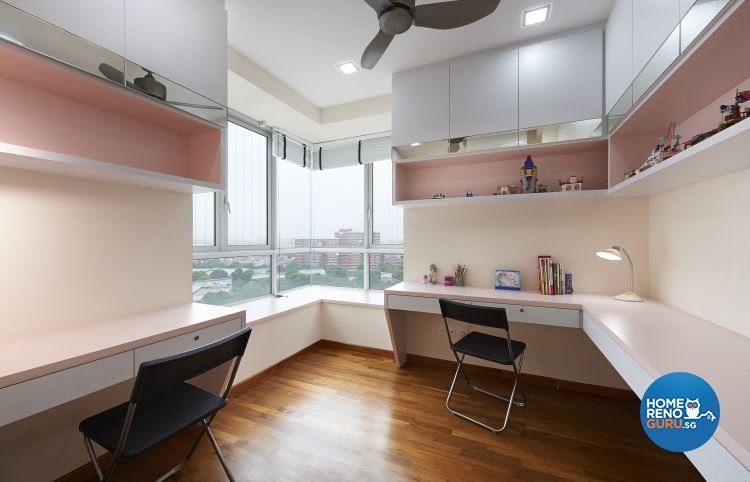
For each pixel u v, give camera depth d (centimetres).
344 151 363
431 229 288
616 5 181
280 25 204
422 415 205
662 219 198
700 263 159
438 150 247
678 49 117
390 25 145
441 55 237
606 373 232
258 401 223
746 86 125
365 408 214
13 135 132
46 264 143
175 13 160
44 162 120
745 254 129
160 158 183
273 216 335
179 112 162
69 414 151
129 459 105
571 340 241
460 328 277
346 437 183
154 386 105
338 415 205
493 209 265
